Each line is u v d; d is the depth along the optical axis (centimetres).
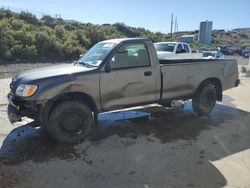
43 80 532
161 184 434
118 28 5894
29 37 3011
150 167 483
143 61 635
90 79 566
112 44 616
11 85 573
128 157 516
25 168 471
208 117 761
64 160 500
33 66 2242
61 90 539
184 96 718
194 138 612
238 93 1109
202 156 530
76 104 557
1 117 719
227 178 456
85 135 576
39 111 536
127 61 614
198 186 432
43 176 449
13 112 551
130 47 616
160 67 657
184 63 703
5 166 477
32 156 513
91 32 4166
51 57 3081
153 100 660
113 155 523
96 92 577
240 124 713
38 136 600
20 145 557
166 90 676
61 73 555
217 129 671
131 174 460
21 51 2777
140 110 804
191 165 495
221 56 2556
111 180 442
